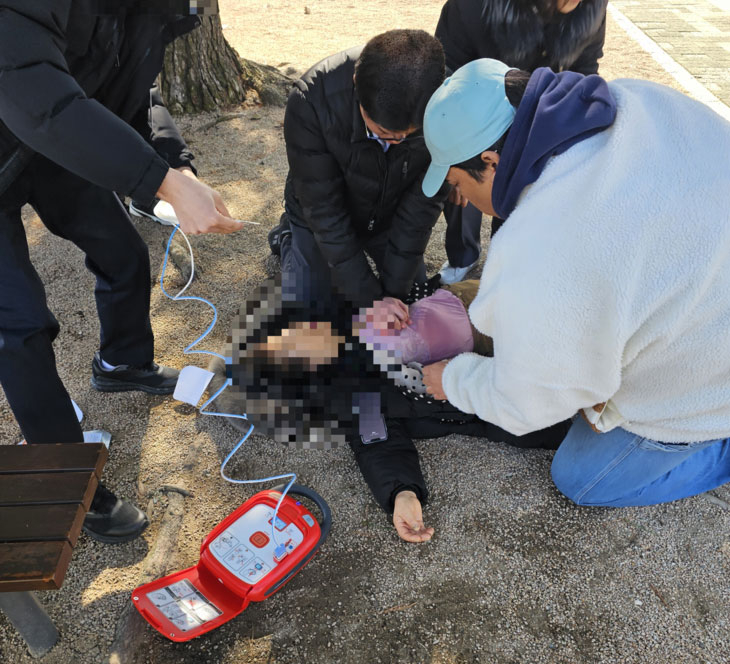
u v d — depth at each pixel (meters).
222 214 1.63
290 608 1.92
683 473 2.06
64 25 1.44
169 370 2.63
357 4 7.14
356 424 2.26
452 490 2.27
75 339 2.83
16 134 1.46
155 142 2.23
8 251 1.76
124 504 2.10
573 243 1.31
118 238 2.18
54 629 1.80
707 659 1.80
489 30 2.21
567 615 1.90
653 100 1.40
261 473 2.32
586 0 2.14
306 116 2.12
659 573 2.01
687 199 1.29
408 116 1.76
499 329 1.50
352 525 2.16
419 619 1.89
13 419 2.48
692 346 1.50
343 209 2.37
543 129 1.31
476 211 3.03
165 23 1.85
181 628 1.76
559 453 2.18
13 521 1.41
